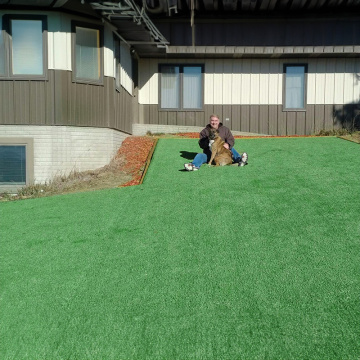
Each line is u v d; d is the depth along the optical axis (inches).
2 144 338.6
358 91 523.2
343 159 320.8
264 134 525.0
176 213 215.6
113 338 120.5
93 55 354.9
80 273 158.4
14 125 337.4
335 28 495.5
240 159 311.3
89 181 316.5
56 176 339.6
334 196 229.6
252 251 167.8
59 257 173.2
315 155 339.0
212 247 173.6
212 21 495.2
